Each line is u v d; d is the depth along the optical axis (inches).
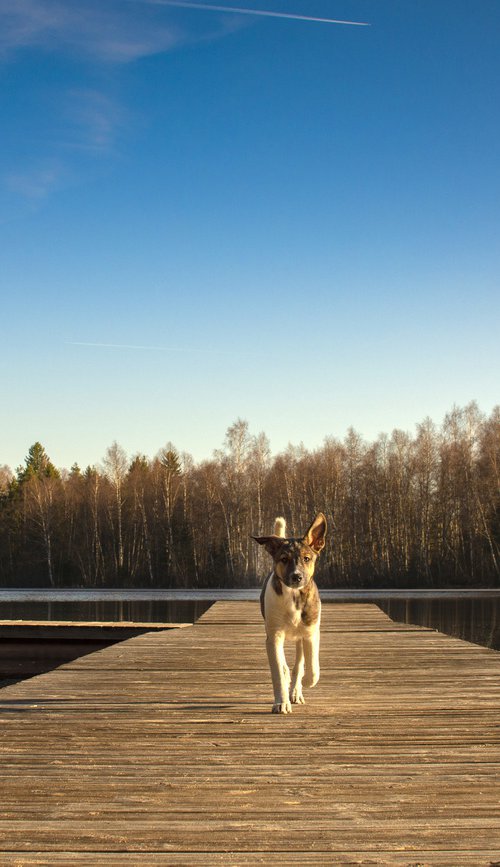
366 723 248.1
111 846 146.1
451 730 238.5
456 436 2427.4
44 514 2694.4
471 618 1121.4
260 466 2496.3
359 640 504.7
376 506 2485.2
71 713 266.1
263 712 266.7
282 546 261.9
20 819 159.9
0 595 2034.9
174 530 2566.4
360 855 141.9
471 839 149.2
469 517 2352.4
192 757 206.7
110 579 2544.3
